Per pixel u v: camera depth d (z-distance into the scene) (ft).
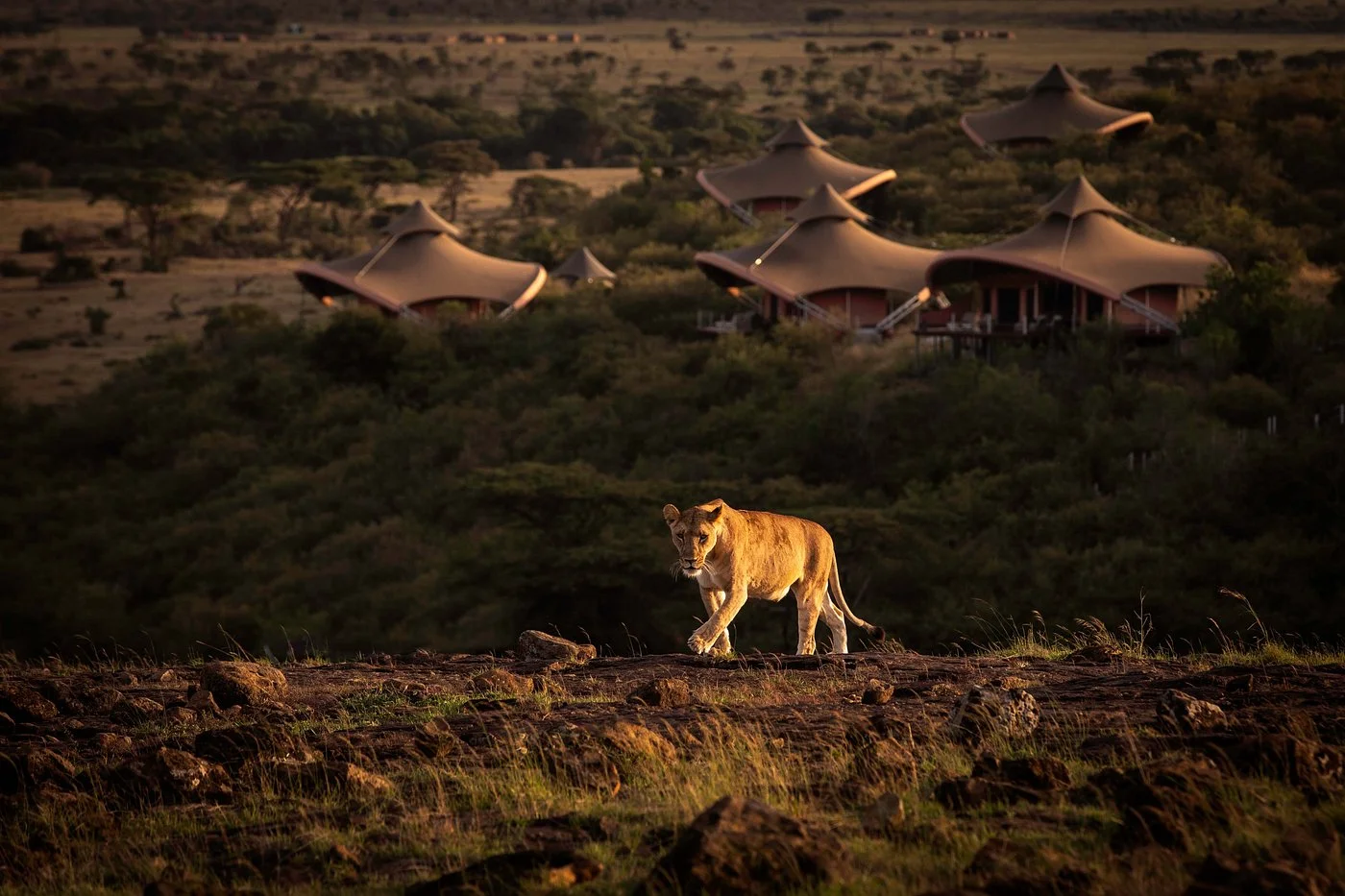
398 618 173.06
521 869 23.35
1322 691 33.35
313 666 46.75
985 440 190.70
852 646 144.56
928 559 155.63
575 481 165.78
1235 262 265.34
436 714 36.35
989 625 143.13
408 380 267.18
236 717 37.76
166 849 27.63
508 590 155.22
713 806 23.17
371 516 212.64
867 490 193.16
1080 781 26.99
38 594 195.62
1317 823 23.63
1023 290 231.30
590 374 249.75
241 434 263.49
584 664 44.16
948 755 29.32
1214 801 24.34
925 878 22.36
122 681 45.16
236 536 210.18
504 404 249.96
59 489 253.65
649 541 154.20
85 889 25.46
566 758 29.58
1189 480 166.81
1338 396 188.03
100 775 31.65
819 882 21.90
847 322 256.11
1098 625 46.96
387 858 25.93
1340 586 145.89
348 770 30.07
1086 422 190.19
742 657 43.14
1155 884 21.15
